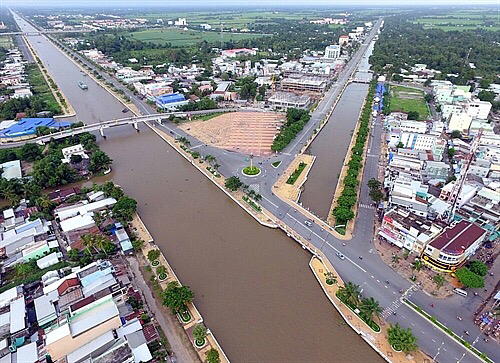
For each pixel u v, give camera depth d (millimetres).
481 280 147625
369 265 166000
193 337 133375
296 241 184250
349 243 180750
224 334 135750
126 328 131375
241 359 126625
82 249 171750
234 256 176750
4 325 131250
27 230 184125
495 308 143125
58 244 177625
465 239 161750
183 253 178500
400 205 192375
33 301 142125
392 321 138250
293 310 146250
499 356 124812
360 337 134000
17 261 166250
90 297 134875
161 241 187125
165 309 145250
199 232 194500
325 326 139250
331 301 148000
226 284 159250
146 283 158375
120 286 146125
